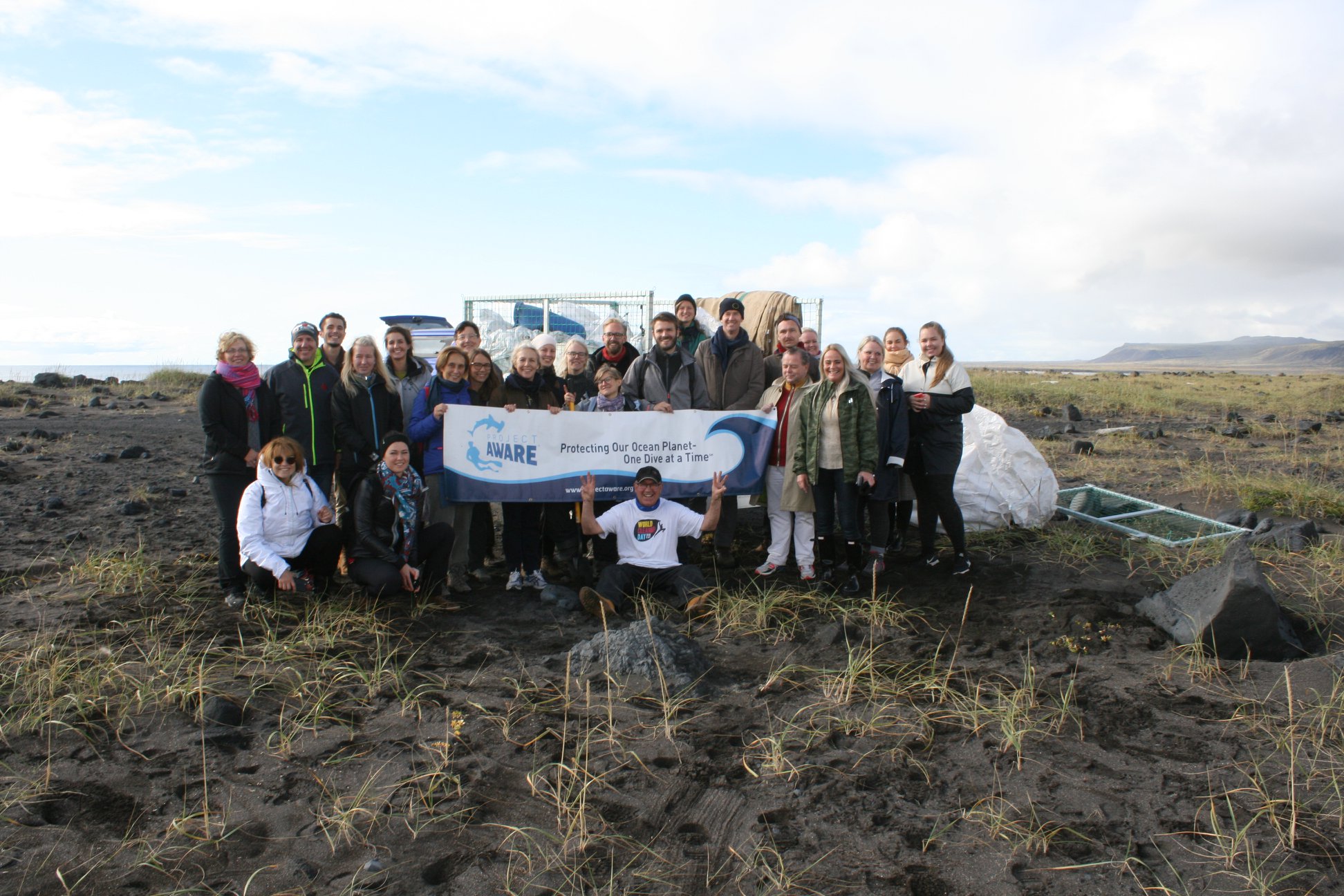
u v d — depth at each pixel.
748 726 4.37
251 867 3.21
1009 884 3.12
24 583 6.50
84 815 3.53
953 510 6.87
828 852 3.32
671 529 6.55
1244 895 3.05
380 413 6.41
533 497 6.84
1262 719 4.37
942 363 6.79
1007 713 4.37
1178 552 7.59
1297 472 12.61
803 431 6.61
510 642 5.59
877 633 5.68
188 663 5.00
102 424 16.06
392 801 3.64
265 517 5.88
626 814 3.58
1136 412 22.44
